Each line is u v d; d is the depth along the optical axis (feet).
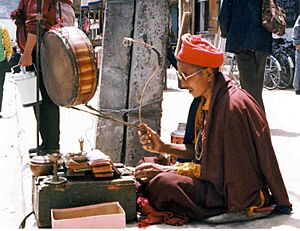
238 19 21.65
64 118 32.12
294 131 25.57
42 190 12.10
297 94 43.16
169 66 66.95
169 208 12.81
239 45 21.66
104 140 17.56
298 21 40.93
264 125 12.65
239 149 12.25
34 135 26.50
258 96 22.35
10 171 20.22
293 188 15.75
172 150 13.83
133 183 12.58
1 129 30.63
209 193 12.42
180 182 12.50
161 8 17.15
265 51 21.85
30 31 18.40
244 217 12.53
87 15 75.15
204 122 13.05
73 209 11.96
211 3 38.45
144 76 17.28
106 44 17.46
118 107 17.46
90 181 12.41
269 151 12.76
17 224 14.19
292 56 48.65
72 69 12.80
